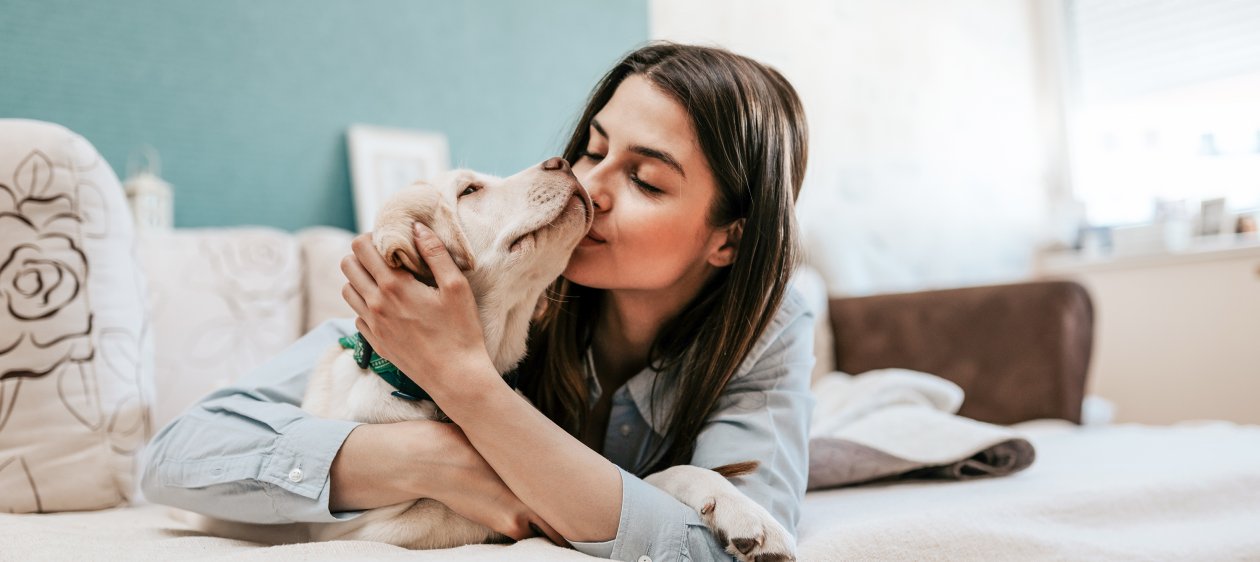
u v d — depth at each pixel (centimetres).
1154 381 325
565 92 291
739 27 320
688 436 108
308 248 205
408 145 253
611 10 305
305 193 237
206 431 101
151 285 175
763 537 80
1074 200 380
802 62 331
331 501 92
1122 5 371
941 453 136
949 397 174
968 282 367
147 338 145
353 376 102
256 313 188
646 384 117
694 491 89
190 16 219
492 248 94
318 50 241
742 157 105
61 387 128
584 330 122
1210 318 309
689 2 315
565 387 115
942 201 366
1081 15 386
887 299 267
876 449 138
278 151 232
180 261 182
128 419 135
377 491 90
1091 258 358
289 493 91
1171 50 354
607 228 102
